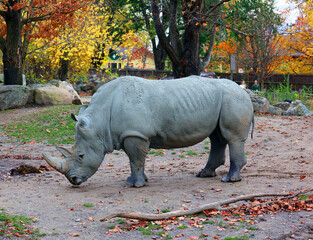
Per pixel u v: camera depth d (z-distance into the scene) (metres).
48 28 22.94
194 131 8.66
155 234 5.76
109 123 8.48
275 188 7.92
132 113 8.31
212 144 9.49
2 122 19.20
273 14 34.03
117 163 11.95
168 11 21.62
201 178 9.40
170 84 8.67
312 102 26.81
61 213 6.75
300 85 36.78
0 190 8.30
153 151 13.69
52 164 8.25
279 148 13.15
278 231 5.60
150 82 8.67
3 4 22.56
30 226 6.09
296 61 40.91
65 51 28.12
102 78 34.34
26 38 24.55
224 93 8.80
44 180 9.47
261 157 11.99
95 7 30.25
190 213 6.50
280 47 36.03
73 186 8.70
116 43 32.16
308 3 31.08
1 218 6.19
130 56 46.50
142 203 7.23
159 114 8.42
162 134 8.54
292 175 9.23
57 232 5.89
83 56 30.52
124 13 40.12
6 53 23.89
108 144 8.52
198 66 21.09
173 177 9.67
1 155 13.05
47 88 23.17
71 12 22.55
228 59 49.62
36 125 18.05
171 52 20.98
